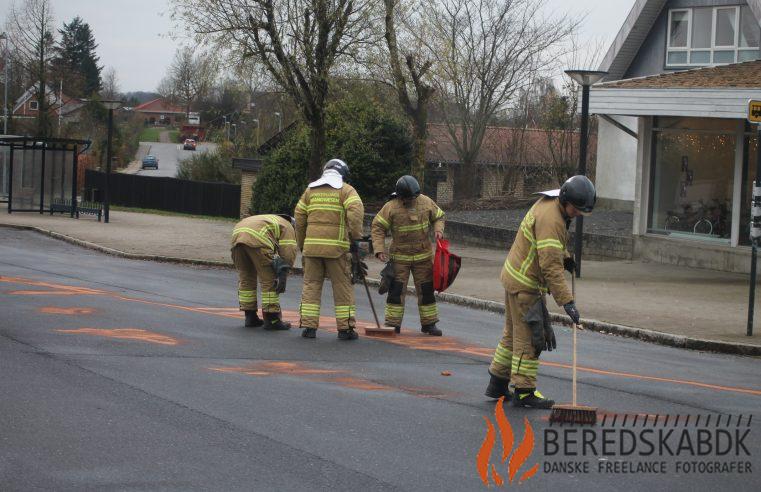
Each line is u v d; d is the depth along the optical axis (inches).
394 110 1476.4
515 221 1299.2
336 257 496.1
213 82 1097.4
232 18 1017.5
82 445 273.7
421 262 538.0
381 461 271.7
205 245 1156.5
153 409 318.3
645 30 1248.2
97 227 1358.3
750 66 967.6
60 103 3543.3
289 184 1568.7
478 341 526.9
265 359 427.5
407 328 569.0
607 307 690.2
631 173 1378.0
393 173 1519.4
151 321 523.5
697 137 962.7
